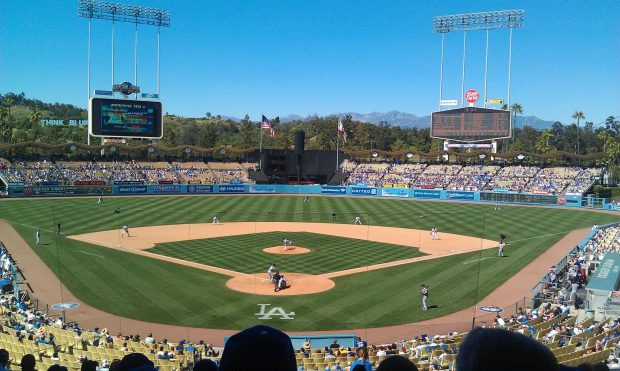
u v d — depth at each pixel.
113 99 107.38
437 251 56.66
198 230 68.31
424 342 28.41
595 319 34.69
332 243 60.69
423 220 78.81
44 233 62.47
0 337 25.14
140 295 39.34
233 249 56.41
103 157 117.25
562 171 108.50
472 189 107.75
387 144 190.00
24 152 120.25
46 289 40.53
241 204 95.19
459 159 124.62
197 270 47.00
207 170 122.31
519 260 52.03
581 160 121.75
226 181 118.88
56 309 34.59
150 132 110.94
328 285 42.81
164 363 23.52
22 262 48.34
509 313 36.19
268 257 52.81
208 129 184.62
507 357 2.60
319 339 29.36
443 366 23.41
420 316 35.50
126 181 108.69
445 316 35.59
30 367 9.26
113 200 95.62
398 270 48.09
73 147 107.44
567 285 41.94
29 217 73.62
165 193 107.69
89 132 106.94
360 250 56.84
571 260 48.88
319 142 184.62
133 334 31.84
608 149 151.88
